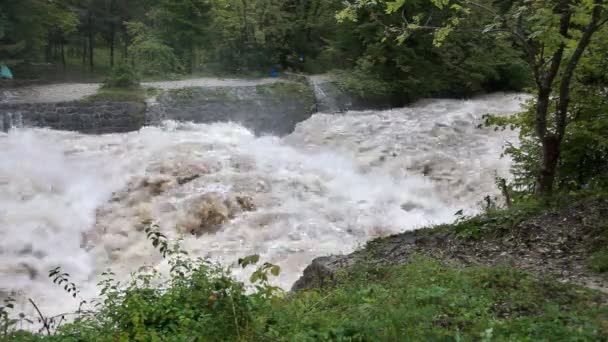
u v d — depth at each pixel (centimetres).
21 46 2142
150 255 1252
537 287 616
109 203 1416
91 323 631
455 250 819
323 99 2202
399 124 2056
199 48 2692
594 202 848
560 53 840
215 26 2664
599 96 1008
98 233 1313
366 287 686
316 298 643
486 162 1812
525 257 754
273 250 1280
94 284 1157
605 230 768
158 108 1939
